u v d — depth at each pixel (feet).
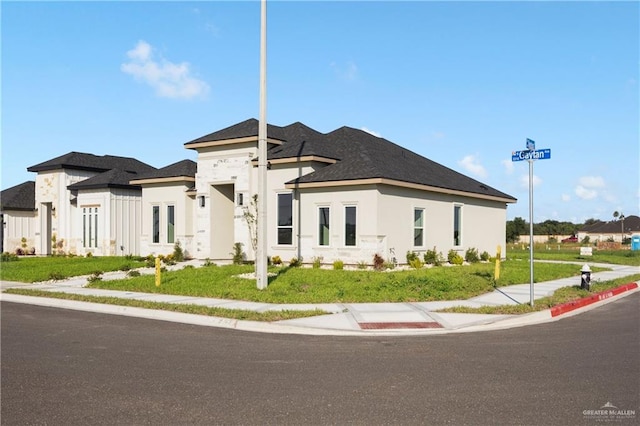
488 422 18.15
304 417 18.67
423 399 20.65
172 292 52.29
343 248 71.31
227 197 88.28
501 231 102.89
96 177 109.29
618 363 26.22
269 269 68.59
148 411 19.35
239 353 28.94
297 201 75.72
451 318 39.32
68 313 44.52
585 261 107.04
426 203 79.30
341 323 37.63
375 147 86.63
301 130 86.79
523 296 49.70
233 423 18.11
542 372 24.56
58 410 19.49
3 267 81.76
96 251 104.68
